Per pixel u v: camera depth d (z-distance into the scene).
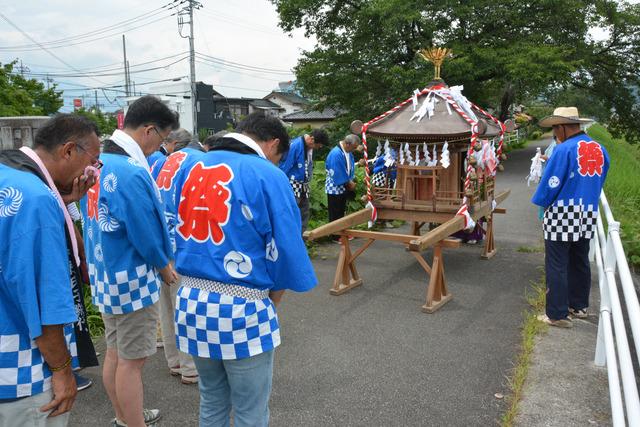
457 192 5.60
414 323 4.72
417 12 19.66
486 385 3.59
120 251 2.73
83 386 3.63
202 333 2.21
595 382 3.55
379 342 4.32
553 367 3.76
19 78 22.81
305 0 22.09
